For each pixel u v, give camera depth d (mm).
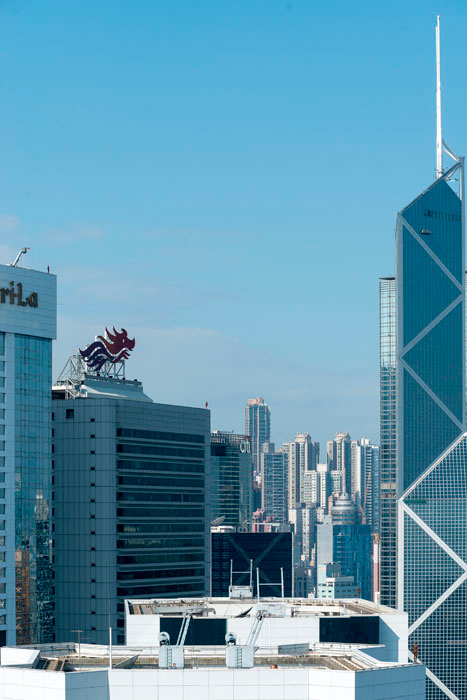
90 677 169625
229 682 170625
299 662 188250
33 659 187250
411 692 175875
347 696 168250
